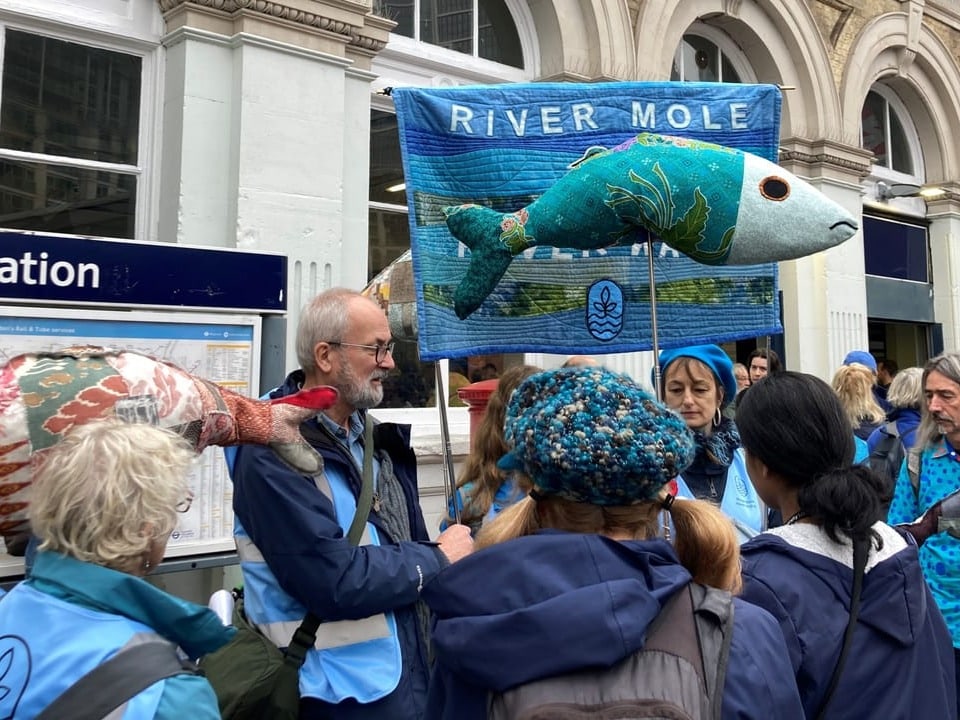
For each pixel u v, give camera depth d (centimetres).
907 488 276
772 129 232
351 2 445
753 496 252
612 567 105
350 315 196
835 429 152
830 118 732
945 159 881
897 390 356
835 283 739
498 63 571
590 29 574
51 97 387
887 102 874
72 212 394
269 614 184
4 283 225
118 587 115
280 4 416
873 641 138
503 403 244
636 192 194
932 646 145
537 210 202
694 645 104
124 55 410
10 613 115
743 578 144
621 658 97
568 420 108
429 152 218
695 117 230
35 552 133
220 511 262
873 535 148
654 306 201
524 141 224
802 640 136
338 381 196
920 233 890
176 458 126
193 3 398
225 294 268
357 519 190
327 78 436
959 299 881
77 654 109
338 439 195
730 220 194
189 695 111
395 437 215
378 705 181
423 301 214
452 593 108
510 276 227
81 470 117
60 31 388
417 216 215
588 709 93
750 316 241
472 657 100
